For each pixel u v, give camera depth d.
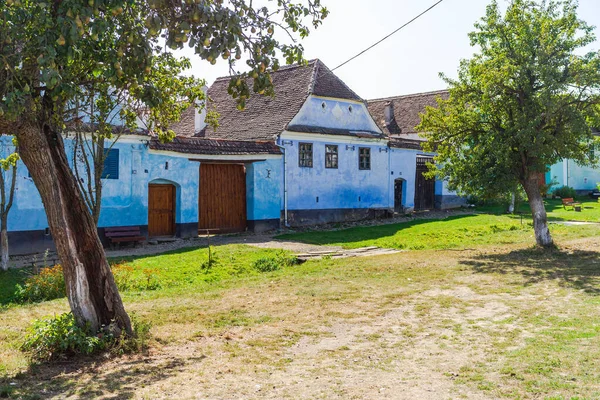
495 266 14.59
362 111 28.97
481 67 16.45
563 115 15.95
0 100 6.40
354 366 6.76
